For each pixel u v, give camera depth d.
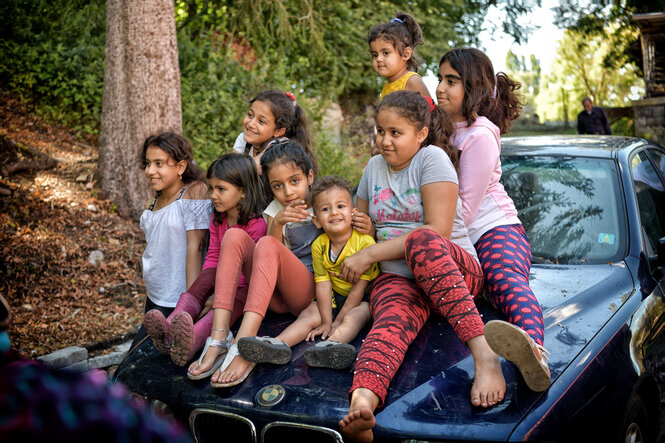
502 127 3.23
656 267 3.19
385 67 4.11
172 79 7.13
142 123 6.98
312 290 2.87
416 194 2.75
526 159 3.73
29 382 0.86
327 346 2.33
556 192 3.47
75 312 5.15
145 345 2.88
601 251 3.16
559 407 2.16
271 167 2.91
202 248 3.46
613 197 3.36
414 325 2.45
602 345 2.51
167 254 3.43
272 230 2.85
